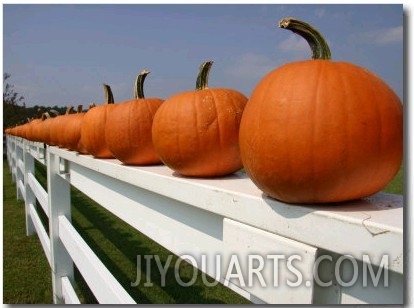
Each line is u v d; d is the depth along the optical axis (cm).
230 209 103
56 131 370
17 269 415
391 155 93
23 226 604
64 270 325
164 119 157
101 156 279
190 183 122
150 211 166
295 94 93
